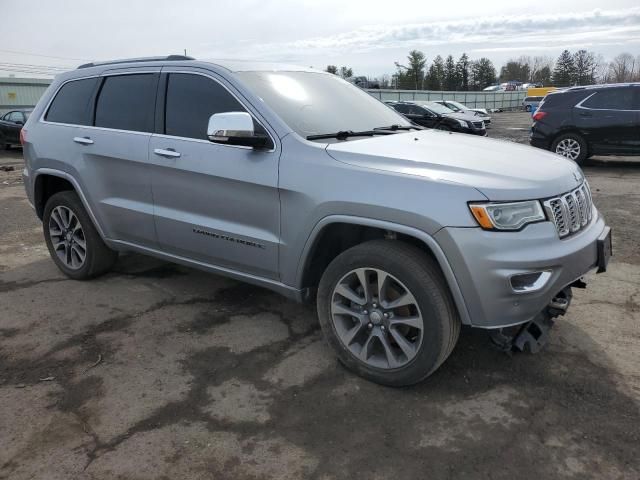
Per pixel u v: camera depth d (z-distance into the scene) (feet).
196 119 12.03
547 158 10.77
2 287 15.33
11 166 44.75
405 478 7.82
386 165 9.58
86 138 14.01
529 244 8.78
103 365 11.02
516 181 9.09
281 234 10.71
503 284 8.70
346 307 10.35
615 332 12.01
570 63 320.09
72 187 16.02
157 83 12.89
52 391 10.12
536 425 8.91
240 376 10.56
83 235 15.37
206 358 11.27
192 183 11.91
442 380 10.28
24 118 56.80
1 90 92.53
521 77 356.38
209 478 7.88
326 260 11.14
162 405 9.63
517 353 11.14
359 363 10.27
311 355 11.33
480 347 11.42
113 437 8.78
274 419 9.20
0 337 12.28
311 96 12.37
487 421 9.04
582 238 9.75
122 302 14.16
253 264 11.39
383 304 9.75
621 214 22.95
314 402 9.66
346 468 8.03
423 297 9.20
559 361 10.84
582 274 9.73
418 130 12.97
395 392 9.93
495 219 8.68
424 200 8.91
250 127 10.27
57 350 11.66
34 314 13.48
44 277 16.14
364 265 9.79
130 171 13.12
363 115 12.81
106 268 15.67
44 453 8.41
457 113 68.80
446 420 9.09
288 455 8.32
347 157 9.95
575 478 7.75
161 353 11.49
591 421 8.98
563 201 9.46
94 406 9.62
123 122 13.43
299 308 13.67
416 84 287.69
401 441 8.60
